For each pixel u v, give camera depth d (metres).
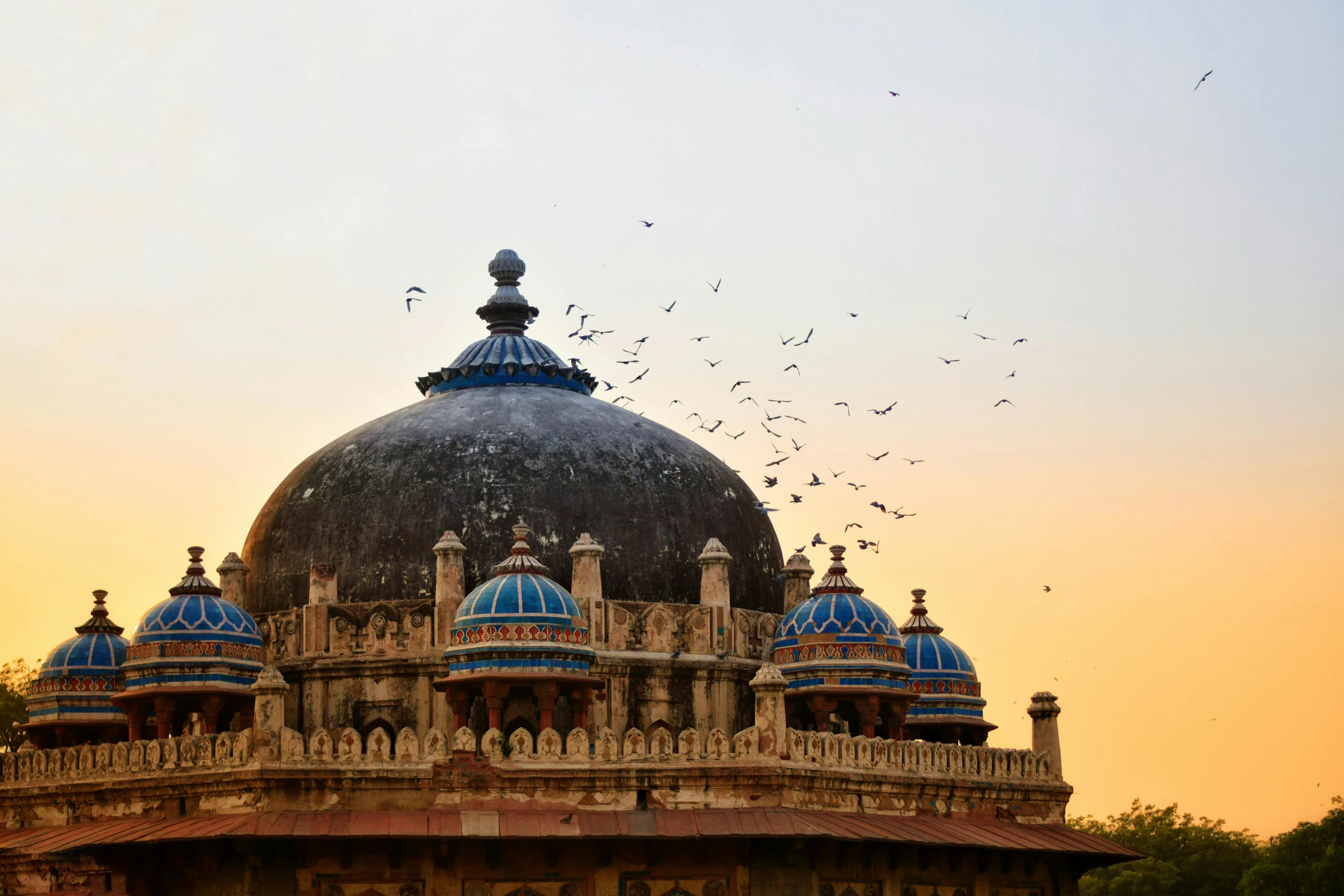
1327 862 74.81
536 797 37.59
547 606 39.34
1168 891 87.75
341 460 46.88
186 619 42.22
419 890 36.69
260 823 35.78
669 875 37.38
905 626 51.25
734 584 46.44
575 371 50.50
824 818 38.12
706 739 38.91
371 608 43.56
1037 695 46.94
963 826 42.50
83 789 41.25
